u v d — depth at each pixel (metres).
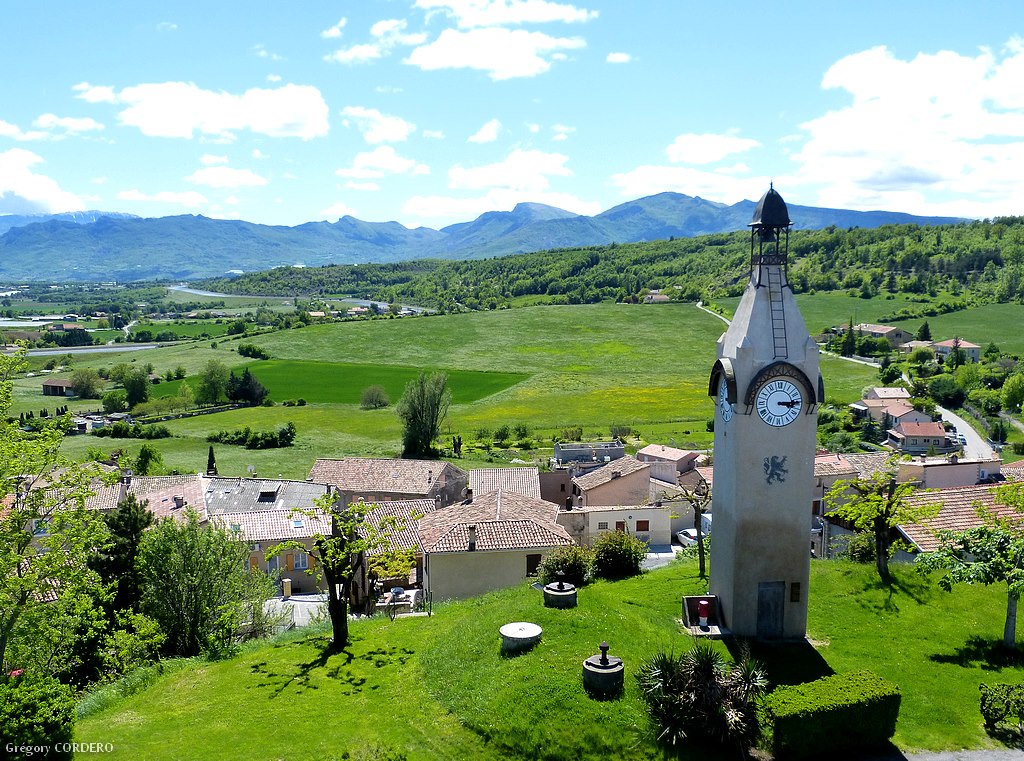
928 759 23.80
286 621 50.28
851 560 41.28
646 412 157.50
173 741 25.53
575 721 24.28
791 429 29.97
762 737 24.23
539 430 142.38
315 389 183.88
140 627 35.56
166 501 70.62
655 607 36.06
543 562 44.59
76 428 146.12
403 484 85.81
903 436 125.56
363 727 26.12
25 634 29.70
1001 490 35.16
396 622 37.75
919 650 30.44
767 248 30.88
